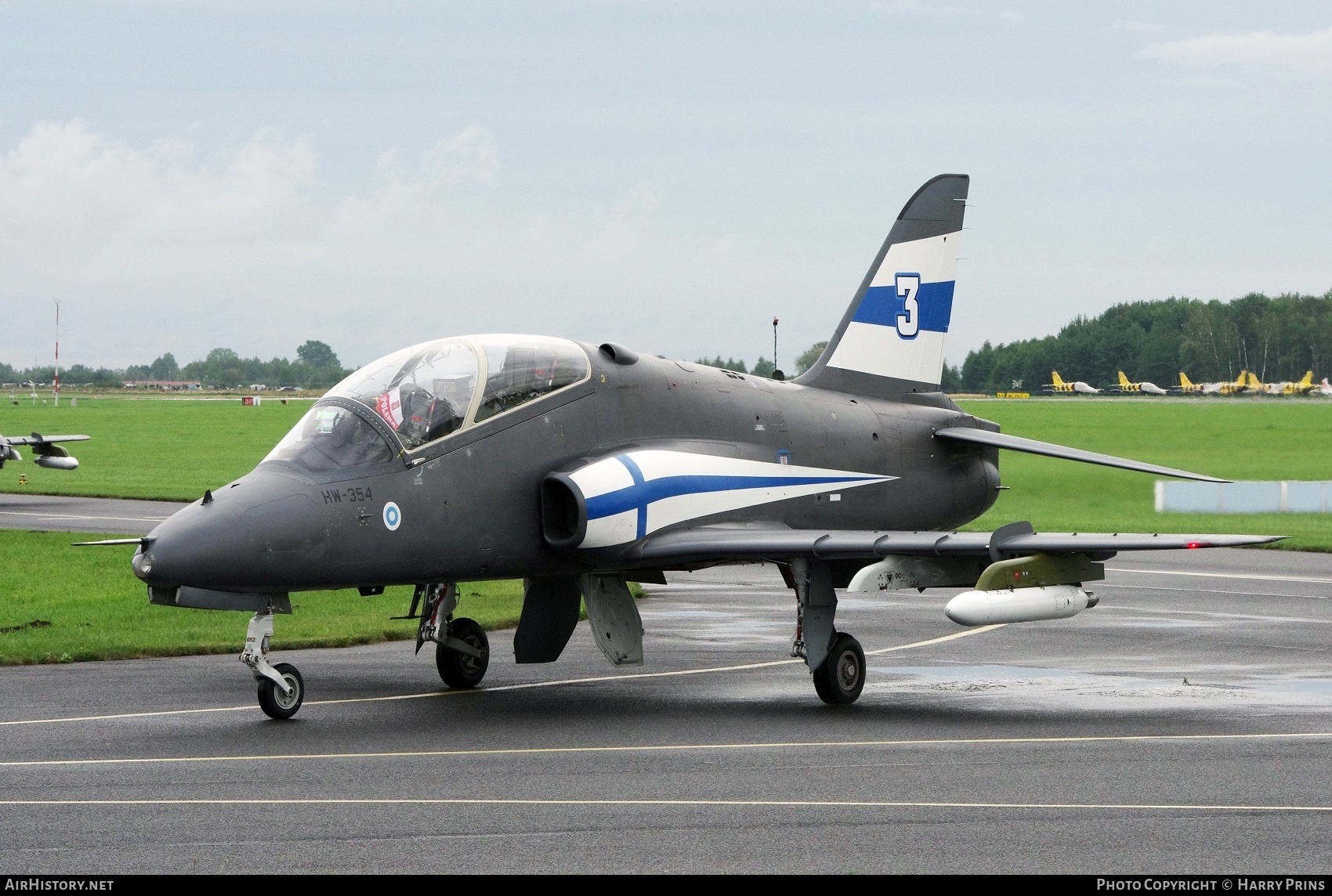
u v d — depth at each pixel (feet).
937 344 186.19
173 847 80.33
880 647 171.83
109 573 238.68
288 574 116.88
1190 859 78.02
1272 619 196.75
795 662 160.25
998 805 90.53
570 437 137.39
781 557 134.10
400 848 80.02
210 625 182.70
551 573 138.72
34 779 98.37
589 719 124.16
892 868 76.38
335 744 111.65
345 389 129.08
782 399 161.99
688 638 180.65
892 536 134.41
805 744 111.86
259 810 89.04
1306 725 119.75
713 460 147.54
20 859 77.92
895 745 111.45
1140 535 129.90
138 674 149.28
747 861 77.56
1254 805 90.53
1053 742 112.27
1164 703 131.95
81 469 551.18
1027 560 128.77
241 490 117.80
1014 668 154.71
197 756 106.52
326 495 119.75
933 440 178.91
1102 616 199.72
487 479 130.21
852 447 167.02
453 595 139.13
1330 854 79.00
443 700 134.82
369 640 176.14
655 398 146.41
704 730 118.62
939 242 186.19
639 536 136.26
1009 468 472.85
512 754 107.45
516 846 80.48
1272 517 367.25
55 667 154.40
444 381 131.23
